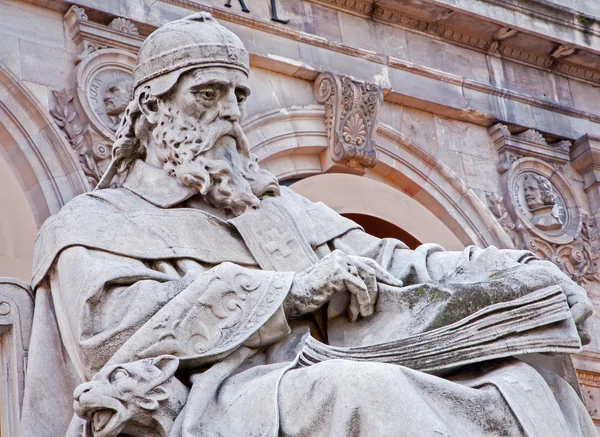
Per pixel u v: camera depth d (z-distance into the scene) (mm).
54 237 10242
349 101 19141
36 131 16750
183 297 9617
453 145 20484
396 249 10844
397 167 19859
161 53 10562
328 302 10016
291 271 10180
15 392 10242
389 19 20328
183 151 10500
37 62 17000
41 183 16594
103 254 10109
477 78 21000
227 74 10570
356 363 9008
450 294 9805
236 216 10578
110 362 9461
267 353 9883
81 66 17078
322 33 19641
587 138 21422
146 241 10211
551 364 10117
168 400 9273
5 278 10492
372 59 19875
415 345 9617
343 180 19484
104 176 10875
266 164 18828
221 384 9453
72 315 9812
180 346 9492
